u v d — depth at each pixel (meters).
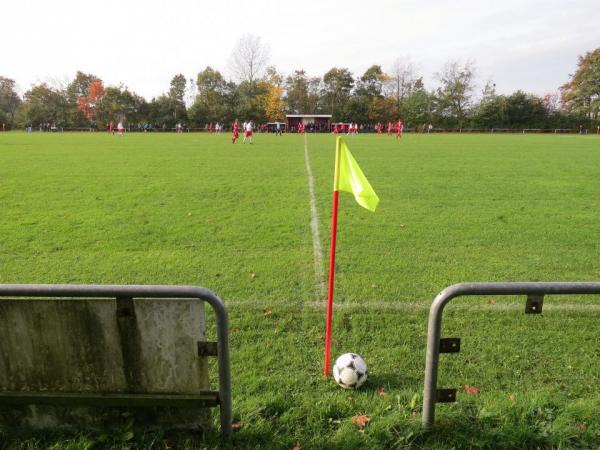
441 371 3.83
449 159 21.56
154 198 11.40
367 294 5.45
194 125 83.19
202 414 2.86
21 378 2.79
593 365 3.93
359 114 87.38
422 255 7.05
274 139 41.94
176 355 2.71
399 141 39.72
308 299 5.29
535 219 9.46
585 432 2.98
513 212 10.13
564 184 13.98
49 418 2.90
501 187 13.41
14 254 6.93
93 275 6.06
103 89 84.69
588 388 3.60
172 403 2.77
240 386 3.57
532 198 11.78
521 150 27.77
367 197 3.33
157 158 21.14
